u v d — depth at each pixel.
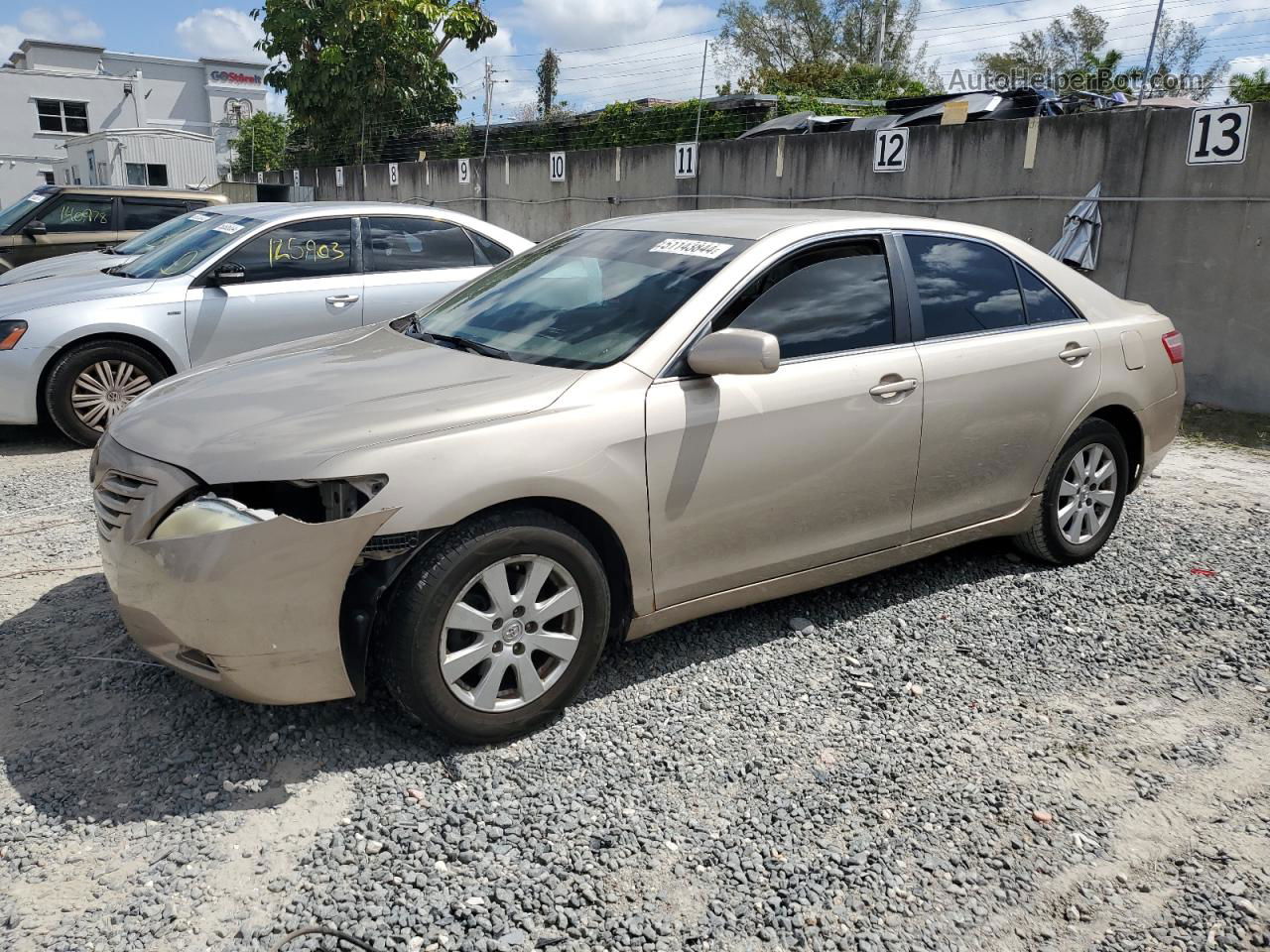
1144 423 5.19
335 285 7.57
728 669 3.97
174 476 3.14
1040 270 4.89
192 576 2.99
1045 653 4.20
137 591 3.15
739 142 12.34
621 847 2.92
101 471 3.40
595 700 3.71
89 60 48.91
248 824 2.95
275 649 3.04
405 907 2.65
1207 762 3.45
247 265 7.36
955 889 2.80
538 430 3.29
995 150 9.93
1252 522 5.96
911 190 10.67
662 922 2.64
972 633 4.36
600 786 3.19
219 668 3.07
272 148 34.53
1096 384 4.89
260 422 3.27
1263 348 8.55
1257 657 4.21
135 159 28.83
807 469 3.91
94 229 12.03
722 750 3.42
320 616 3.05
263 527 2.96
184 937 2.53
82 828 2.91
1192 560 5.28
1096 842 3.02
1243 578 5.04
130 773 3.17
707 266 3.92
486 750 3.37
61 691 3.64
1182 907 2.77
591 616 3.47
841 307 4.11
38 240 11.63
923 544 4.46
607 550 3.58
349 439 3.12
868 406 4.04
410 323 4.53
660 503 3.56
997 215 10.02
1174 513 6.12
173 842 2.87
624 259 4.21
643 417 3.49
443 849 2.87
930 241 4.51
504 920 2.62
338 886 2.72
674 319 3.71
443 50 21.69
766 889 2.78
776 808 3.12
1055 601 4.70
